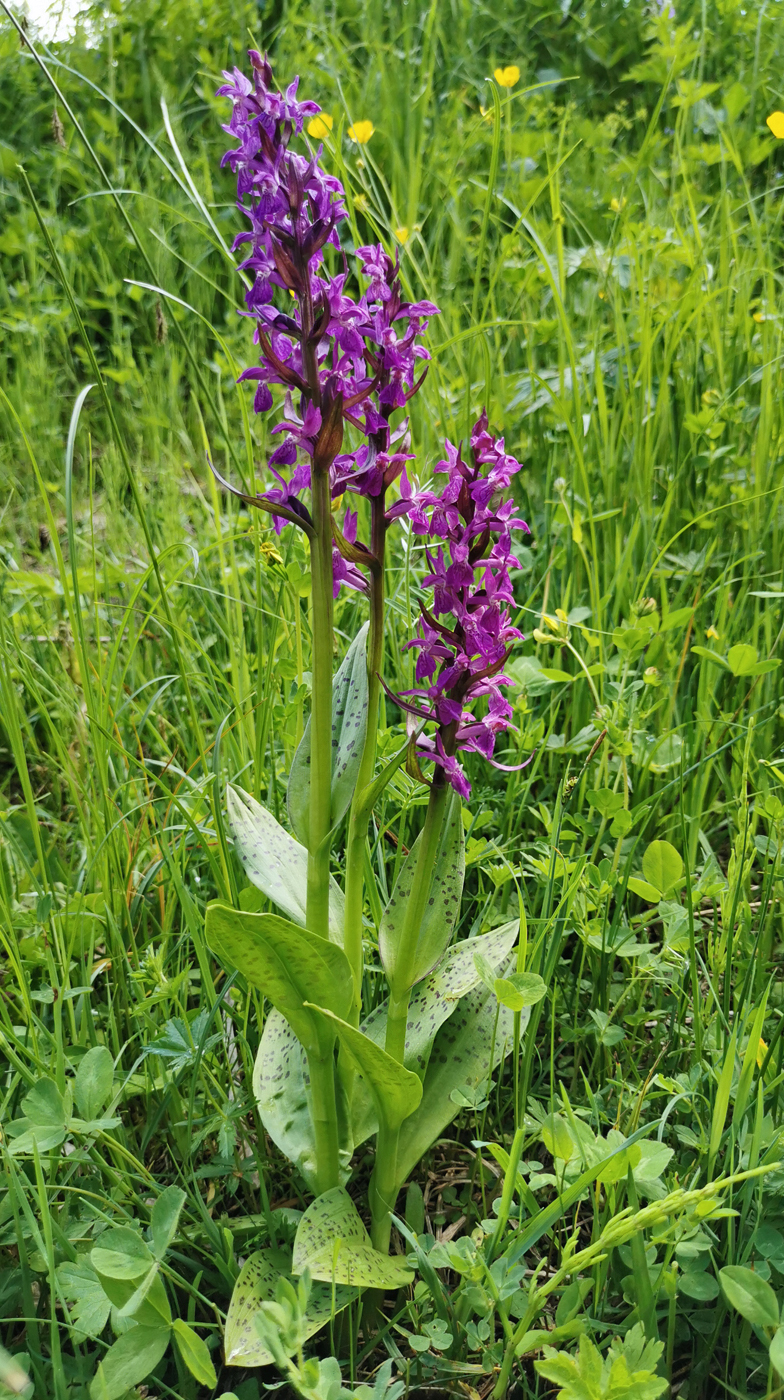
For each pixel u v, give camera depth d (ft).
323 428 4.44
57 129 7.55
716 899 7.23
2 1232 5.43
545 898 6.26
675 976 6.61
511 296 13.44
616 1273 5.28
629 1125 5.47
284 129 4.32
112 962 6.76
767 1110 5.76
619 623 9.43
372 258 4.46
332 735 5.33
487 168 16.98
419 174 12.55
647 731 8.66
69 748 9.05
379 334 4.49
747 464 10.18
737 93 14.92
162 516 11.76
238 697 7.63
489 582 4.77
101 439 14.47
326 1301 5.05
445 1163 6.34
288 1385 5.22
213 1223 5.36
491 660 4.82
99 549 11.84
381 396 4.57
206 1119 6.13
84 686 7.10
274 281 4.42
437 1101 5.65
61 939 6.67
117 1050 6.37
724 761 8.62
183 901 6.25
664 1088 5.74
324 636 4.68
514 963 5.97
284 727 7.55
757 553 9.05
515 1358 4.95
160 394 13.85
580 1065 6.68
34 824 7.13
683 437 10.62
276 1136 5.44
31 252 16.40
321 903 5.05
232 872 6.98
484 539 4.74
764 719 8.67
